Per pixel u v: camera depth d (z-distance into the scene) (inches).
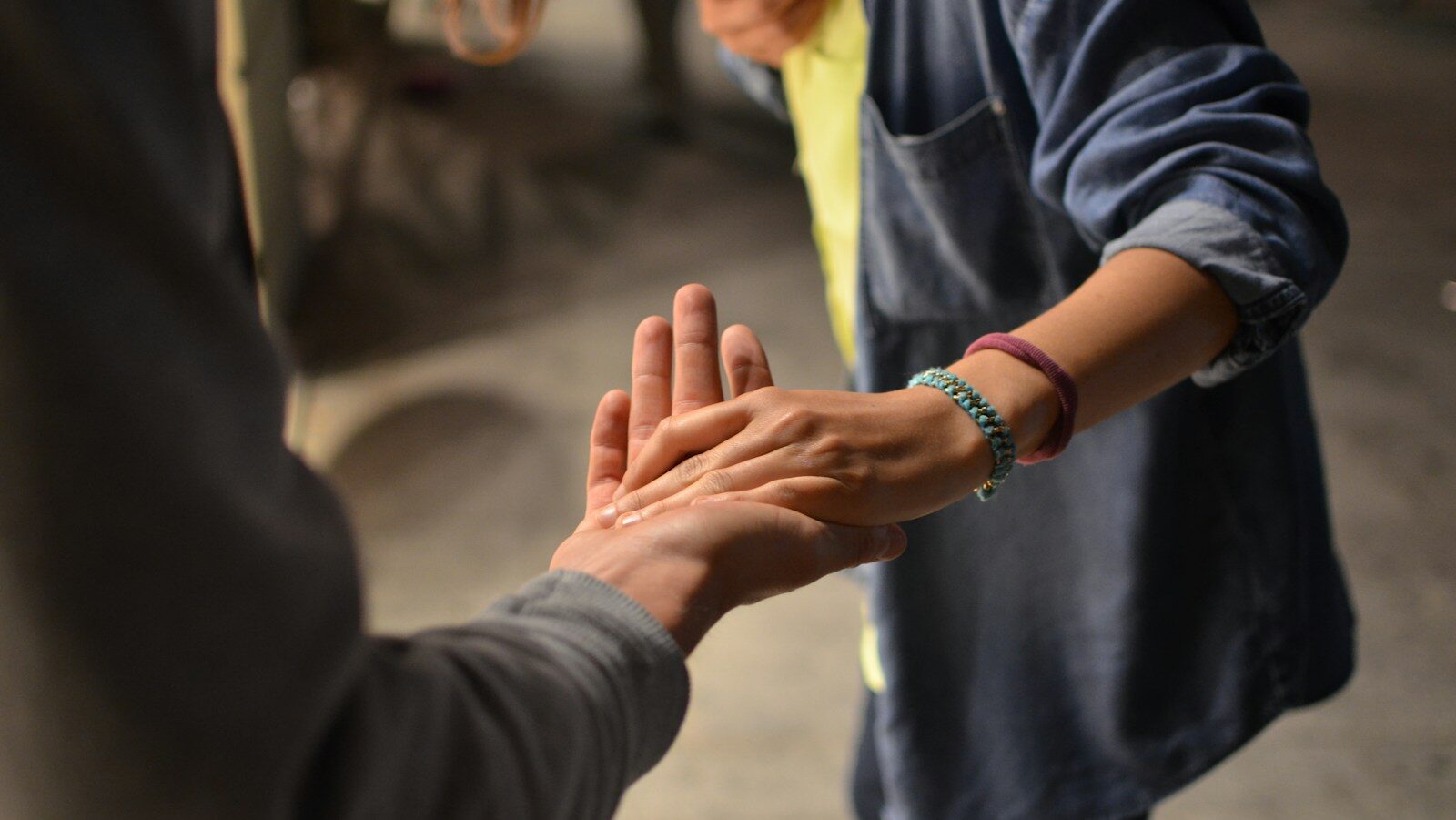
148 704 20.7
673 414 38.2
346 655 24.1
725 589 32.1
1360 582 80.7
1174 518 44.1
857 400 36.4
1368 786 66.7
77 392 19.1
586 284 118.8
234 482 21.7
